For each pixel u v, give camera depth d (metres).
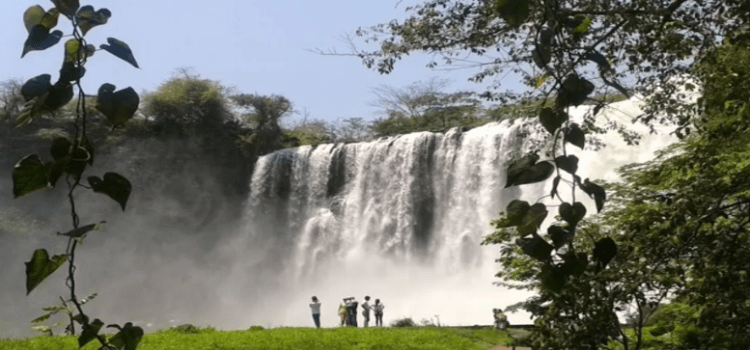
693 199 6.72
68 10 1.80
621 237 6.76
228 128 65.19
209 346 23.25
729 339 7.89
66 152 1.87
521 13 2.04
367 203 58.97
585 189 2.17
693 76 7.50
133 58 1.85
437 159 56.22
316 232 60.19
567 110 2.29
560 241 2.21
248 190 64.06
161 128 63.03
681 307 9.31
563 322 5.58
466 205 54.03
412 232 56.44
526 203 2.21
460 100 63.22
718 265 6.70
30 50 1.81
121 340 2.08
